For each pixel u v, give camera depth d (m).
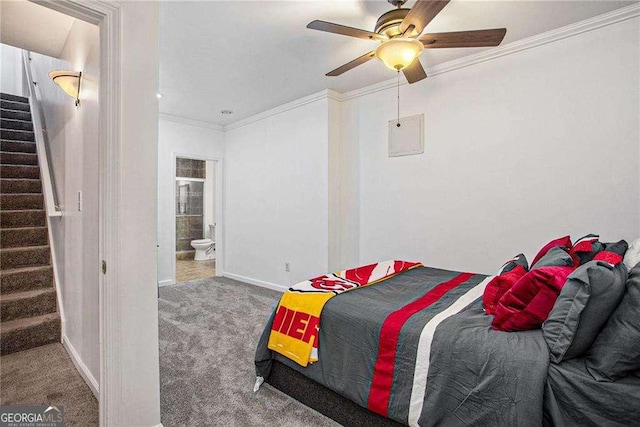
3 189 3.49
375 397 1.62
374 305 1.89
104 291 1.61
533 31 2.68
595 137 2.55
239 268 5.37
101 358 1.63
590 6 2.35
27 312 2.82
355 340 1.76
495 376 1.33
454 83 3.25
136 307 1.64
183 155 5.13
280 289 4.66
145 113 1.65
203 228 7.82
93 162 1.93
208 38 2.74
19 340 2.62
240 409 1.95
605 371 1.20
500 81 2.98
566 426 1.21
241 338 2.94
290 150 4.49
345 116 4.15
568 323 1.28
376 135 3.85
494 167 3.03
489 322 1.61
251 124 5.09
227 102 4.40
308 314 2.00
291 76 3.56
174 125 5.03
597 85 2.54
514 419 1.26
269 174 4.82
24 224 3.34
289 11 2.38
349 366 1.76
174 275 5.05
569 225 2.67
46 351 2.63
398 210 3.68
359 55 3.06
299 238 4.41
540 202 2.80
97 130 1.86
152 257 1.69
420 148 3.48
